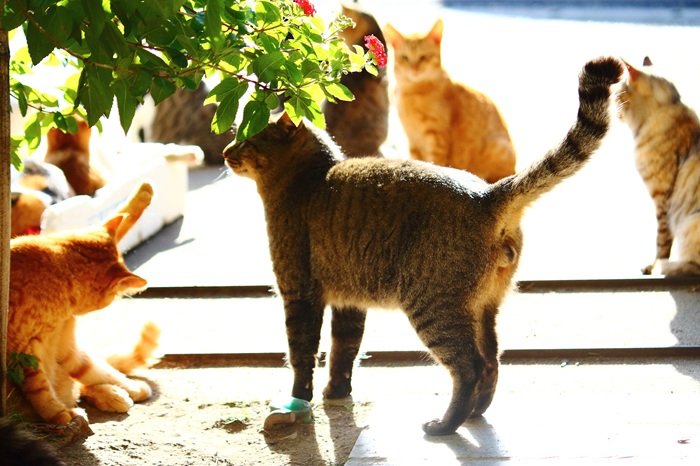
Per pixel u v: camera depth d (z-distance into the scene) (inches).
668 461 195.8
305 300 235.1
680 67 675.4
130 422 237.3
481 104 440.8
